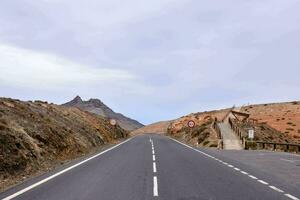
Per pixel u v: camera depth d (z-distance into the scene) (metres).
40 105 38.69
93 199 11.63
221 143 48.00
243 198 12.20
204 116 110.88
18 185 14.09
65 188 13.52
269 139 60.56
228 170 20.27
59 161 23.20
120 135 79.38
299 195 12.99
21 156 18.20
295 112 111.44
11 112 25.22
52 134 26.78
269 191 13.68
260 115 110.69
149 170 19.42
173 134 101.19
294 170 20.95
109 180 15.69
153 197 12.12
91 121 57.72
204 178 16.81
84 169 19.47
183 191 13.31
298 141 68.94
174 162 24.03
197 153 33.16
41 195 12.09
